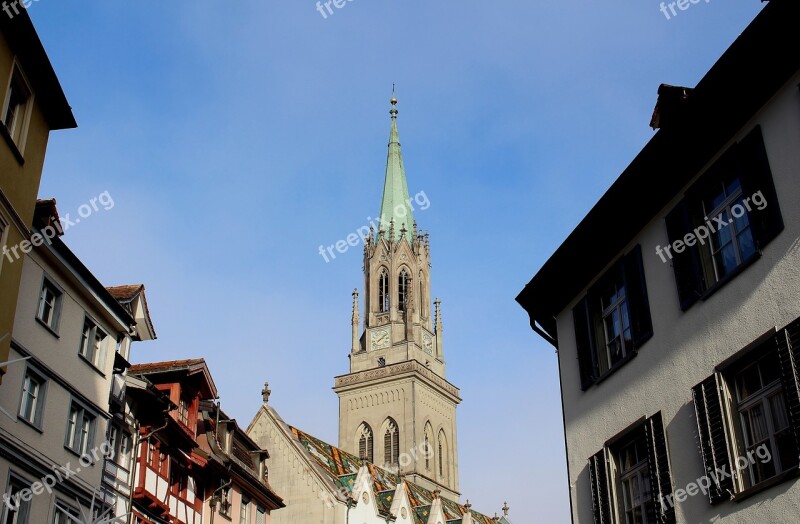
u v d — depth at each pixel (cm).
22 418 2642
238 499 4684
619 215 2334
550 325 2878
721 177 1959
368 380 12888
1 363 2134
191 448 4075
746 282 1830
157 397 3588
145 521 3556
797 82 1727
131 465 3472
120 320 3369
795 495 1616
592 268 2545
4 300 2352
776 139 1770
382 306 13675
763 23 1738
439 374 13550
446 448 13100
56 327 2917
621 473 2289
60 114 2716
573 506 2488
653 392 2128
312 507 7394
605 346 2453
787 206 1727
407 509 8550
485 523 10875
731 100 1895
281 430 7750
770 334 1717
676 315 2070
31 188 2552
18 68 2484
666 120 2053
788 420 1678
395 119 15425
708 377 1891
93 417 3102
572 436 2544
